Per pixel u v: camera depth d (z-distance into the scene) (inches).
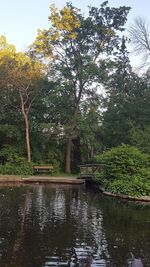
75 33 1688.0
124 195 1023.0
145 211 834.8
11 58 1600.6
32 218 732.7
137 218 757.3
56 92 1633.9
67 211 812.6
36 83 1608.0
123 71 1893.5
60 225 683.4
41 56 1679.4
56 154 1724.9
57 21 1670.8
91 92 1689.2
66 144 1772.9
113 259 512.1
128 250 550.0
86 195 1064.2
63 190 1165.1
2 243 565.0
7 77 1573.6
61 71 1641.2
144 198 981.8
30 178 1396.4
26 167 1565.0
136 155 1127.6
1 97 1649.9
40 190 1144.2
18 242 573.0
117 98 1720.0
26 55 1652.3
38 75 1610.5
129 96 1713.8
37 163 1678.2
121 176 1107.9
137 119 1633.9
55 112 1690.5
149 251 548.1
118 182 1066.1
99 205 898.1
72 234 625.6
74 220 727.7
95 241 588.7
